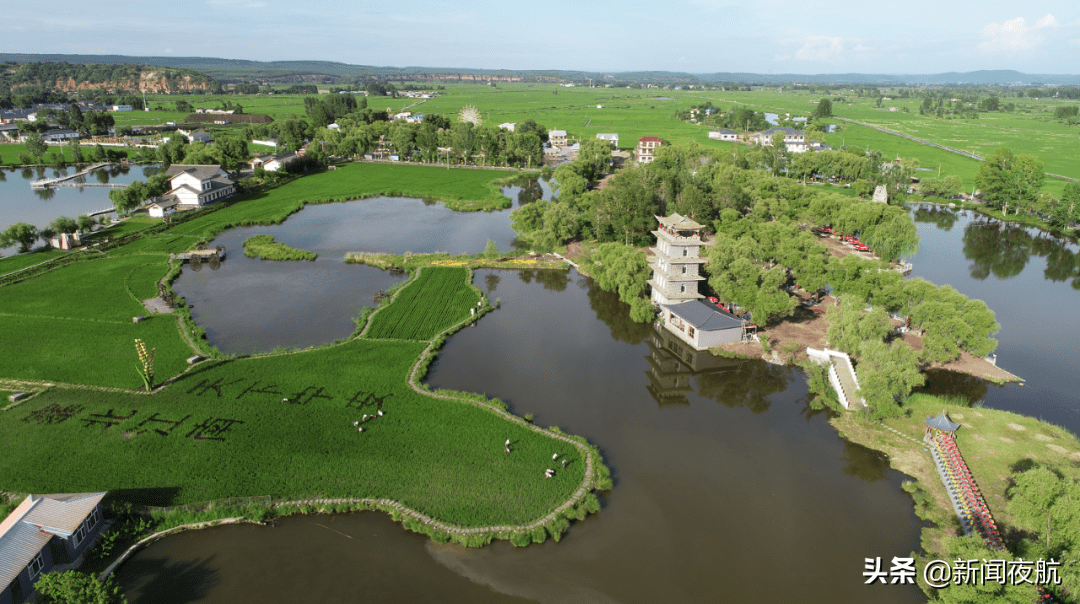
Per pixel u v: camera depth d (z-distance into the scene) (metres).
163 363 94.56
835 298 121.94
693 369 99.12
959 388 93.06
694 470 73.25
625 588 56.19
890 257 146.12
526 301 127.38
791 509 66.81
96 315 112.19
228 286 131.75
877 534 63.31
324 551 59.75
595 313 122.00
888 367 83.00
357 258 150.12
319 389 87.75
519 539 60.72
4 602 50.19
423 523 62.50
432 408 83.50
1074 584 47.31
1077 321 120.00
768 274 110.38
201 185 199.75
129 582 55.94
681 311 109.69
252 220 183.50
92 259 145.25
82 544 58.50
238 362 95.31
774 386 93.94
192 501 65.06
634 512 65.94
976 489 67.19
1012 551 57.91
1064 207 181.88
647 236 162.38
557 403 87.62
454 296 125.94
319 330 109.62
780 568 58.66
